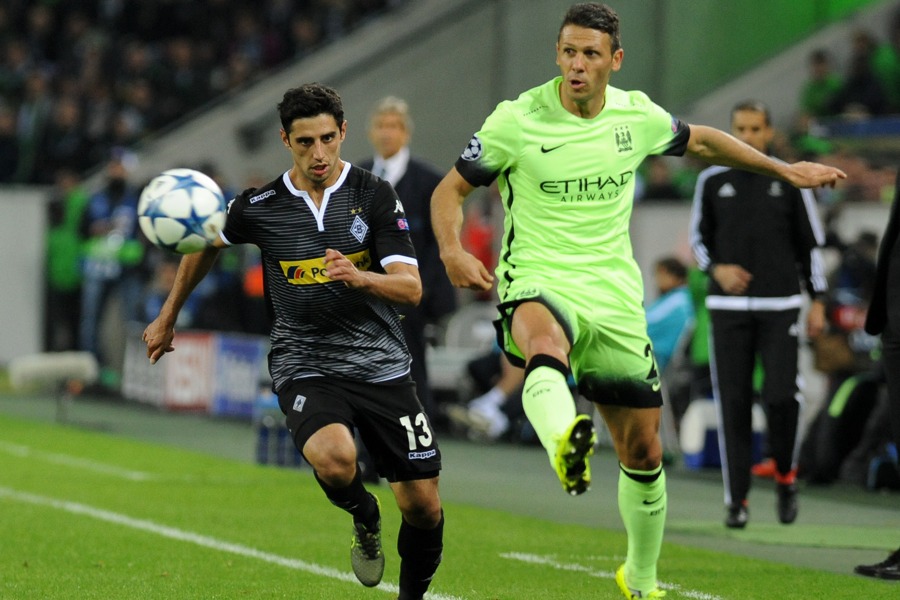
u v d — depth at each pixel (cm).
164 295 6103
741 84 6016
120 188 6650
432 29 6291
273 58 8175
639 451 2000
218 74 8231
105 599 2191
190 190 1842
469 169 1969
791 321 2995
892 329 2403
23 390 6494
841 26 6322
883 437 3738
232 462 4206
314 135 1855
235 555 2616
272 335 1988
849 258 4212
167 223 1834
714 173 3050
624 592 2081
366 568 2017
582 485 1705
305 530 2922
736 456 3011
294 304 1930
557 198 1950
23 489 3516
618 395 1975
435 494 1952
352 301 1917
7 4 8756
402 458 1922
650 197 5369
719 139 2050
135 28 8631
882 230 4669
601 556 2653
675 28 5875
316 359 1938
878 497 3619
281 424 4134
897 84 5956
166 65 8188
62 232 6706
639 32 5825
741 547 2791
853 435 3775
